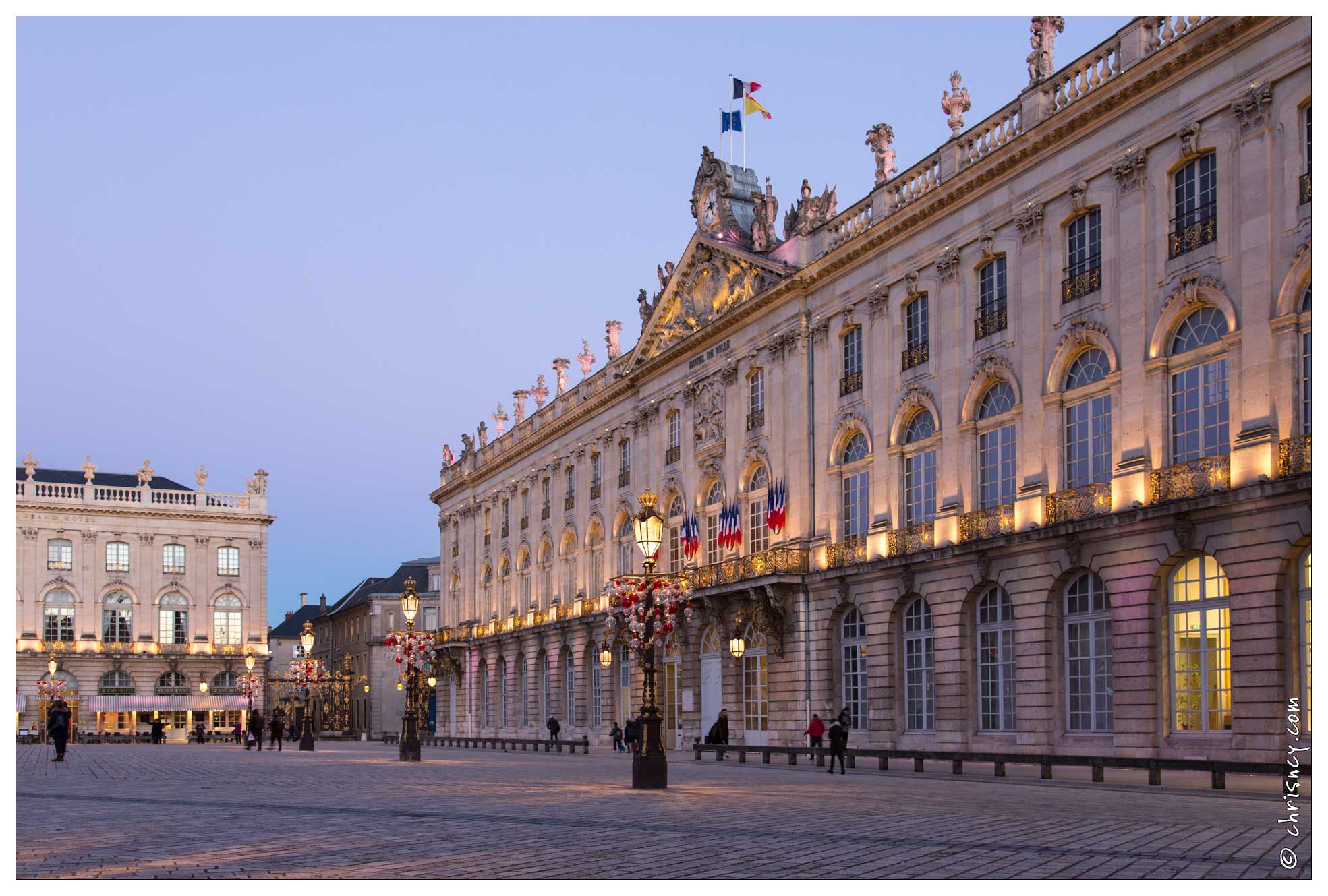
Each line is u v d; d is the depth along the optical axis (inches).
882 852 528.7
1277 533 1045.8
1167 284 1179.3
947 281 1476.4
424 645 1692.9
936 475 1481.3
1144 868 482.3
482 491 3075.8
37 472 3956.7
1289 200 1062.4
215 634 3878.0
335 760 1699.1
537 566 2691.9
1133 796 903.1
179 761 1633.9
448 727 3225.9
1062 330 1305.4
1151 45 1218.6
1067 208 1312.7
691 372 2053.4
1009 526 1355.8
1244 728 1062.4
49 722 1712.6
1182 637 1157.7
